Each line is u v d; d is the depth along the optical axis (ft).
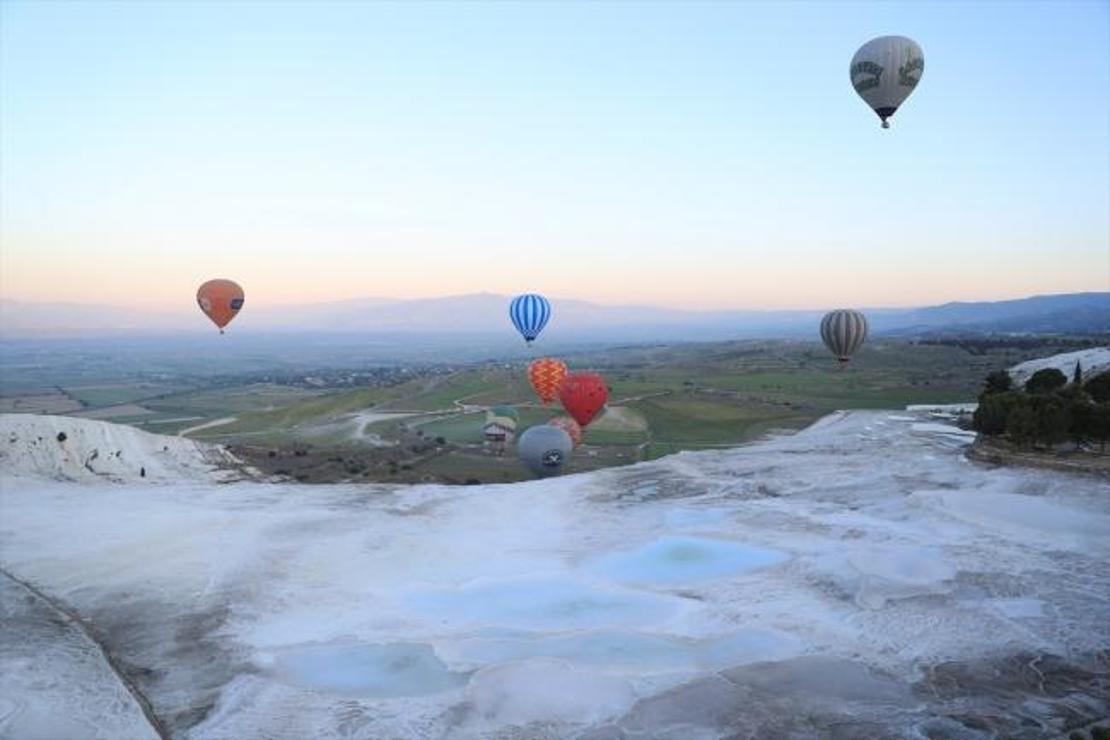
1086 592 62.75
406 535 86.89
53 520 92.79
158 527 89.92
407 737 46.01
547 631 60.64
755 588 67.15
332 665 55.57
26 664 55.83
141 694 51.78
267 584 71.77
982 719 45.01
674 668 53.31
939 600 61.87
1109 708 45.96
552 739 45.09
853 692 48.75
